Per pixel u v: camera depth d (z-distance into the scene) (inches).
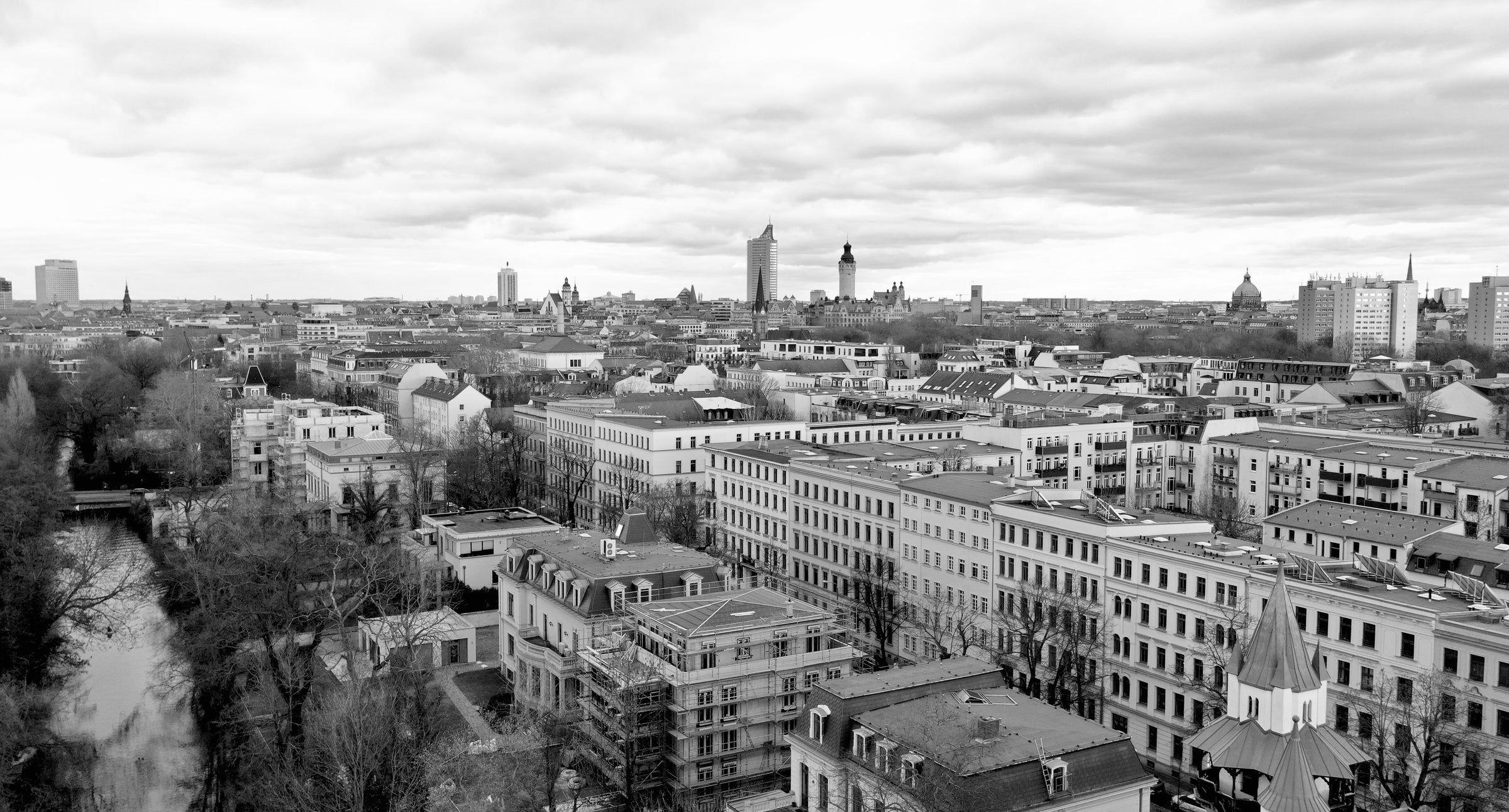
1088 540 5260.8
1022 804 3073.3
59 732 5128.0
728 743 4397.1
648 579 5054.1
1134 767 3282.5
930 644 5979.3
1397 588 4416.8
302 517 7632.9
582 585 4992.6
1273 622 3011.8
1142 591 4995.1
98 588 6446.9
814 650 4606.3
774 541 7534.5
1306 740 2942.9
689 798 4244.6
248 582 5383.9
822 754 3523.6
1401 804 3722.9
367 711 4005.9
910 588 6358.3
